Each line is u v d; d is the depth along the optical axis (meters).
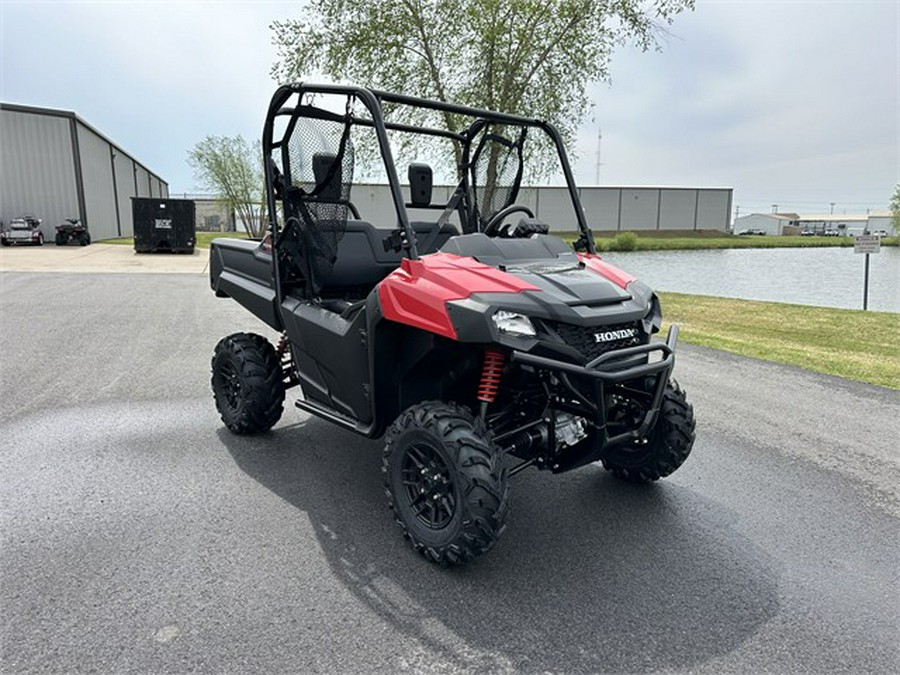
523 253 2.99
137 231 21.70
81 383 5.16
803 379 5.86
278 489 3.27
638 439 2.76
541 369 2.55
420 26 11.42
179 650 2.02
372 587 2.41
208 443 3.90
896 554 2.75
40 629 2.10
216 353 4.06
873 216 102.25
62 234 25.52
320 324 3.25
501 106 11.44
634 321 2.73
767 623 2.25
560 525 2.96
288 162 3.46
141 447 3.80
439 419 2.51
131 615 2.19
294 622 2.18
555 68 11.70
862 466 3.74
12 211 28.00
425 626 2.18
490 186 4.06
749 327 9.23
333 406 3.38
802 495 3.34
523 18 11.16
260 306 3.92
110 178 38.25
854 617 2.29
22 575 2.41
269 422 3.97
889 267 27.30
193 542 2.71
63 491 3.17
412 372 2.87
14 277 13.42
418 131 4.11
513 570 2.56
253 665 1.96
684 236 69.19
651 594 2.41
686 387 5.54
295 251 3.55
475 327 2.33
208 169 41.12
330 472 3.51
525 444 2.69
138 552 2.61
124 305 9.55
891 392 5.40
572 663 2.02
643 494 3.33
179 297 10.55
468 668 1.98
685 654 2.07
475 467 2.39
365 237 3.83
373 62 11.75
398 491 2.69
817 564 2.66
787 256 36.16
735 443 4.12
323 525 2.90
